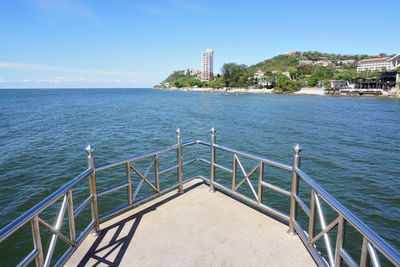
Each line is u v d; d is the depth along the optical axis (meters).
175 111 41.50
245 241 2.85
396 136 20.17
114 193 8.61
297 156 2.73
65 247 5.76
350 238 6.18
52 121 27.89
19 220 1.61
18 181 9.79
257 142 17.91
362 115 35.19
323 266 2.20
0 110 40.62
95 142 17.23
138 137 19.36
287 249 2.71
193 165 12.04
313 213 2.45
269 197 8.66
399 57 91.69
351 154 14.55
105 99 80.12
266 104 57.12
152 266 2.46
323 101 66.31
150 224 3.22
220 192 4.19
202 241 2.86
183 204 3.76
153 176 10.54
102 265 2.46
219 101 69.12
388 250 1.29
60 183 9.64
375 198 8.62
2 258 5.50
